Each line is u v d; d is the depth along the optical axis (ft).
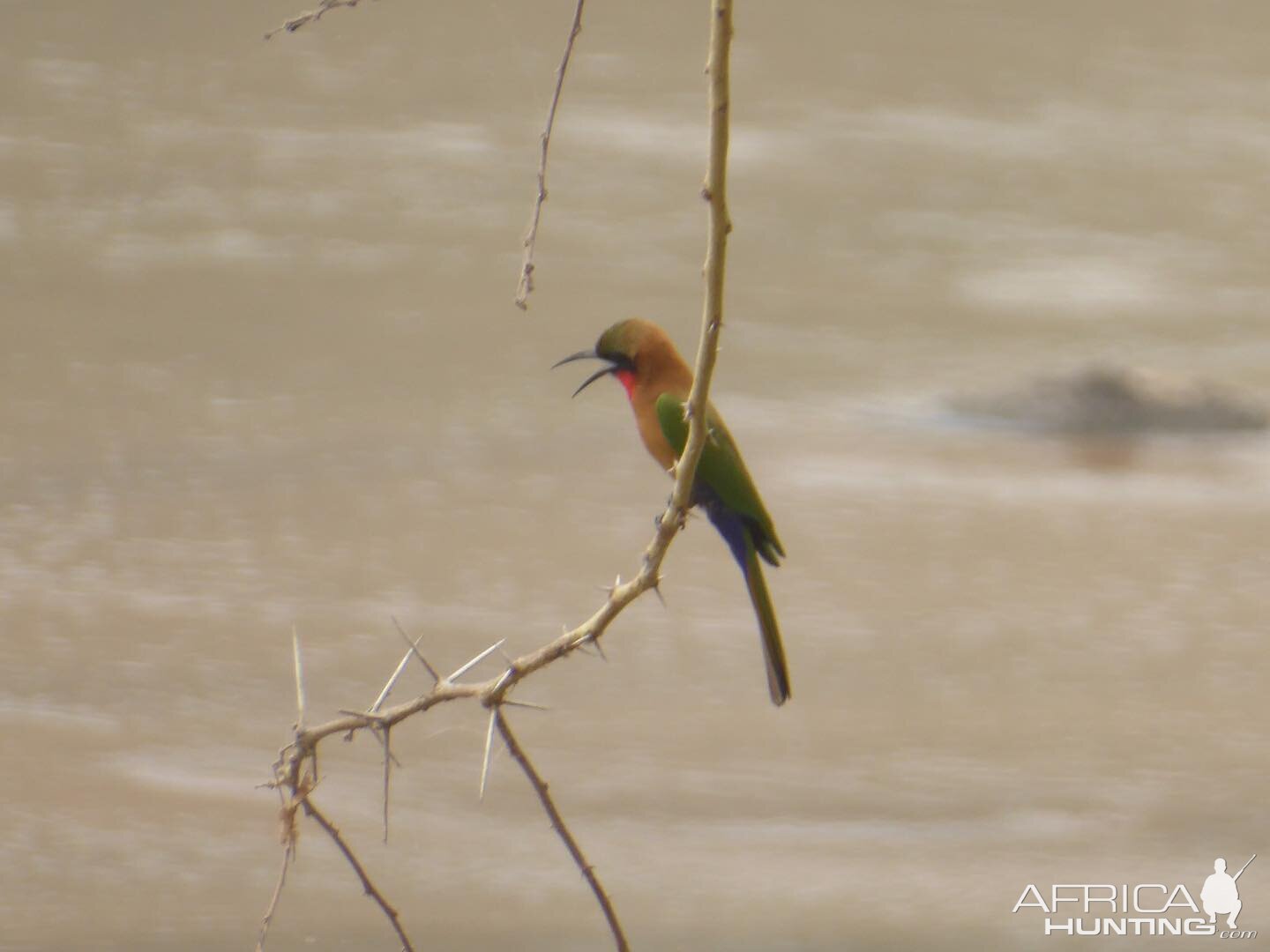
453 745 38.83
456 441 62.44
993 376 74.49
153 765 36.52
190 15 146.30
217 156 108.06
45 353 71.20
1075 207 108.27
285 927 30.83
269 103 121.80
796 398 70.64
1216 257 98.84
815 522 54.75
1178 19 166.61
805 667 43.45
